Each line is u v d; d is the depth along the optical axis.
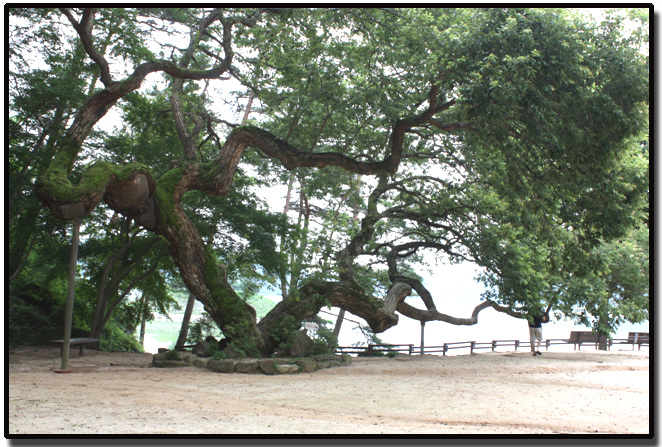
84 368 12.34
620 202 15.40
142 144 20.39
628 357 18.25
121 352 18.66
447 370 14.12
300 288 17.78
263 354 15.10
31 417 6.66
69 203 12.01
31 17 16.05
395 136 17.97
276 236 20.98
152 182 14.24
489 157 18.42
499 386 11.12
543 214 16.69
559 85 13.32
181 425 6.48
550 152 14.47
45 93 15.48
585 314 21.12
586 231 16.38
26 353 15.58
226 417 7.08
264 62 17.86
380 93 17.88
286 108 20.16
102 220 20.19
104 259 21.22
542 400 9.34
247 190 21.39
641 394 10.28
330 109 19.28
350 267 19.84
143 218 14.77
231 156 16.02
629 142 14.51
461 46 13.60
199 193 20.11
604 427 7.04
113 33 19.31
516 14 13.42
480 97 13.28
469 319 21.38
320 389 10.14
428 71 15.76
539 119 13.52
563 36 12.93
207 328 18.22
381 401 8.84
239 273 20.81
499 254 20.05
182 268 15.20
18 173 15.20
